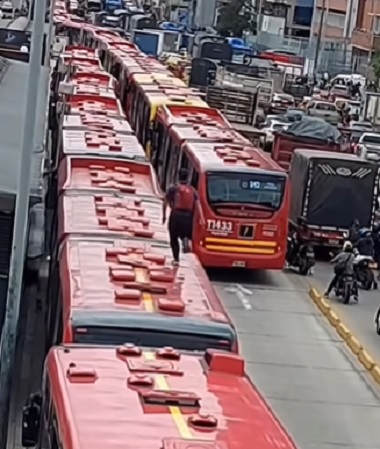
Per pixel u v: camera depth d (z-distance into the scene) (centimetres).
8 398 2194
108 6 18025
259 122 8875
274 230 4256
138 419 1322
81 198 2912
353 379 3284
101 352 1603
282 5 16062
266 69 11006
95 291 1986
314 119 6488
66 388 1433
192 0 17175
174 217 2931
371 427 2884
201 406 1388
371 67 12206
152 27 14725
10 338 2205
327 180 4812
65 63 7006
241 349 3475
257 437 1298
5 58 4797
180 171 4541
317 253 4956
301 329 3803
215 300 2045
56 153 4281
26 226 2267
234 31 15512
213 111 5550
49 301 2677
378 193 5041
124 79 7212
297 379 3228
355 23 14575
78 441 1239
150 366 1537
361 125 9112
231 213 4209
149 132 5541
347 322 3922
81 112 4716
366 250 4644
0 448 2083
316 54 13225
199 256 4194
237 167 4231
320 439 2747
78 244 2353
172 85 6419
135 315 1870
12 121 3023
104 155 3556
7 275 2303
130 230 2547
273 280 4444
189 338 1859
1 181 2344
